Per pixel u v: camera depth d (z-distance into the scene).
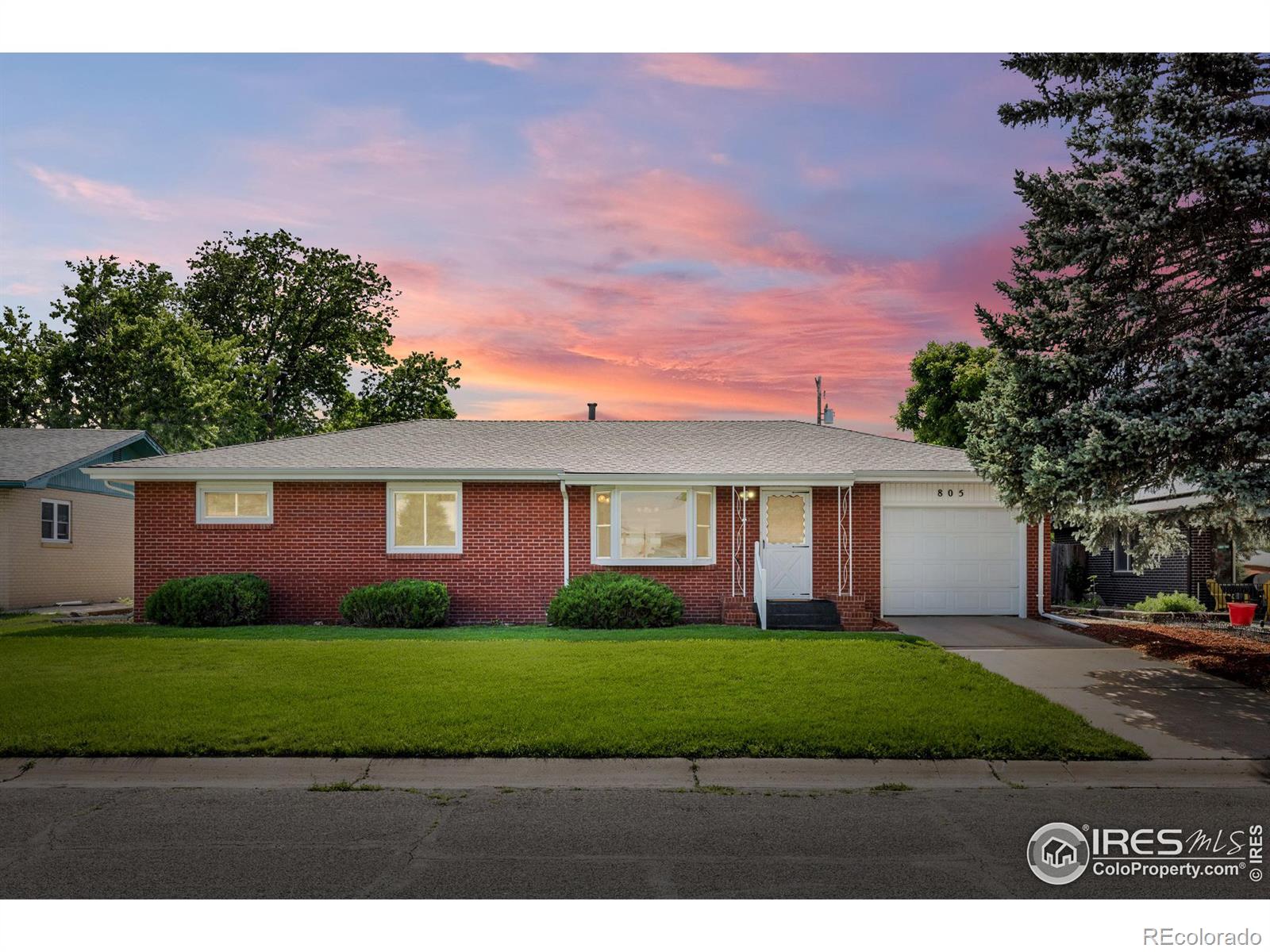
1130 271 12.07
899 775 7.56
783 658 12.20
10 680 10.66
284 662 11.85
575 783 7.34
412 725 8.52
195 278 42.84
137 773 7.54
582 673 11.09
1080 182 11.75
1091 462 10.99
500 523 18.02
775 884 5.36
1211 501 13.01
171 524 17.89
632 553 18.05
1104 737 8.36
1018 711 9.21
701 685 10.40
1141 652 13.83
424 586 16.75
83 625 16.73
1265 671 11.55
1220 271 12.23
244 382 41.59
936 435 37.06
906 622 17.36
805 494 18.23
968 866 5.63
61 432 27.08
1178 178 10.95
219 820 6.46
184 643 13.66
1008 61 13.20
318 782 7.36
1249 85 11.93
